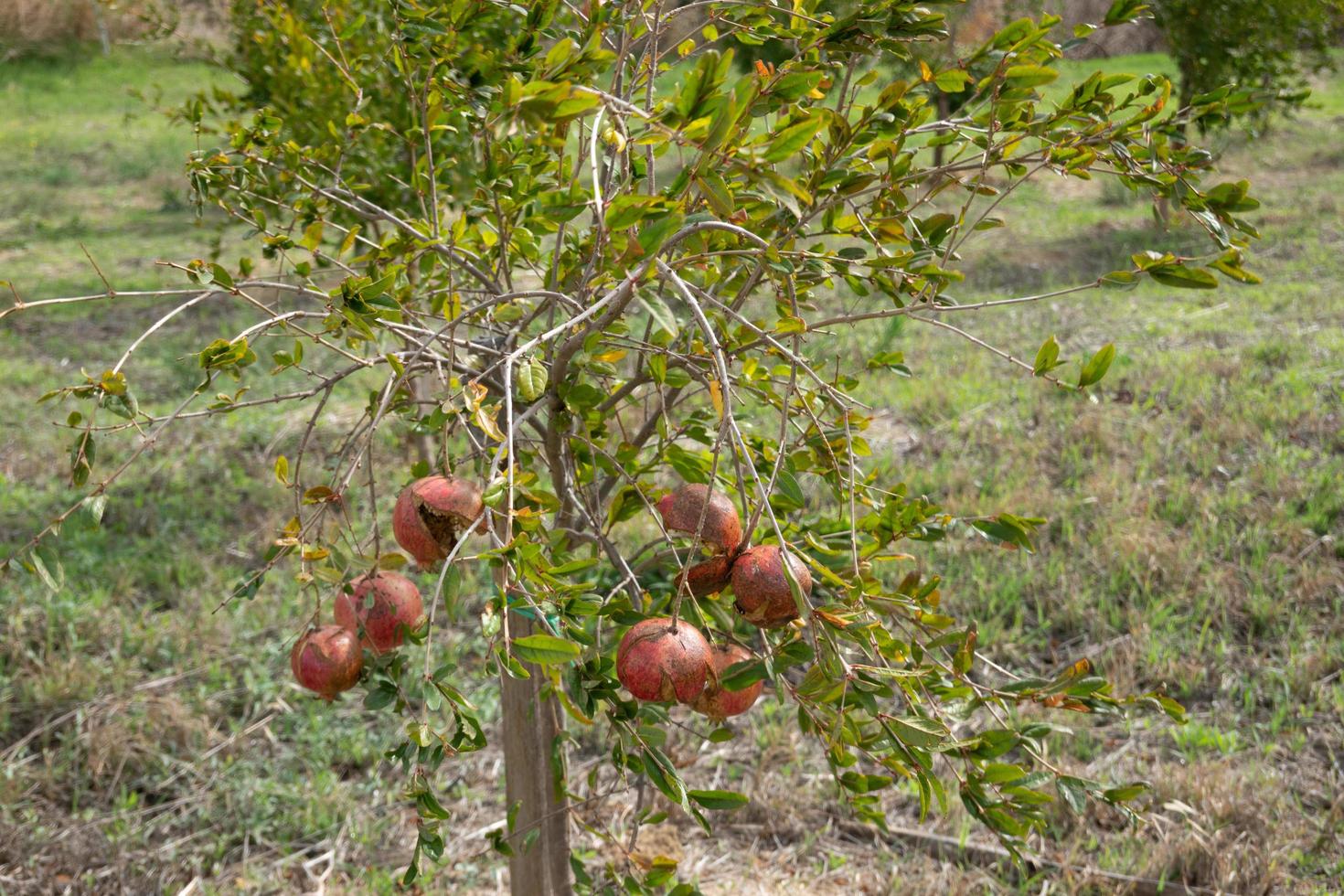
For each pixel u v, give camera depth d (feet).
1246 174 53.06
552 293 6.48
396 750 6.30
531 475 5.55
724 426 5.13
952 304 7.00
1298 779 14.82
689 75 4.99
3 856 13.66
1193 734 15.40
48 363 31.40
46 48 88.43
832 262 7.11
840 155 6.68
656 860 7.97
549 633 6.15
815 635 5.49
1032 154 7.09
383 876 13.50
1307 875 13.14
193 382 29.09
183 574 19.69
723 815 14.64
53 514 21.98
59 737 15.66
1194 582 18.89
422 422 7.06
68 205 52.54
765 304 21.16
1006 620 18.31
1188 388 26.71
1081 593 18.66
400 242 8.00
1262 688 16.55
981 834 14.16
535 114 4.67
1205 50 40.45
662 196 5.24
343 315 6.35
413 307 8.66
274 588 19.49
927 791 6.04
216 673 17.01
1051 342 6.61
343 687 6.46
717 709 6.10
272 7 18.60
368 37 19.29
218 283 6.86
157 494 23.08
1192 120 6.91
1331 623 17.78
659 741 5.92
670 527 6.11
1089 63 76.74
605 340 7.64
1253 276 6.38
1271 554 19.79
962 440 24.97
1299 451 23.30
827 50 7.04
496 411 5.75
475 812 14.90
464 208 8.30
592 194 7.04
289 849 14.07
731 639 6.37
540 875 9.61
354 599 6.48
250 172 8.57
